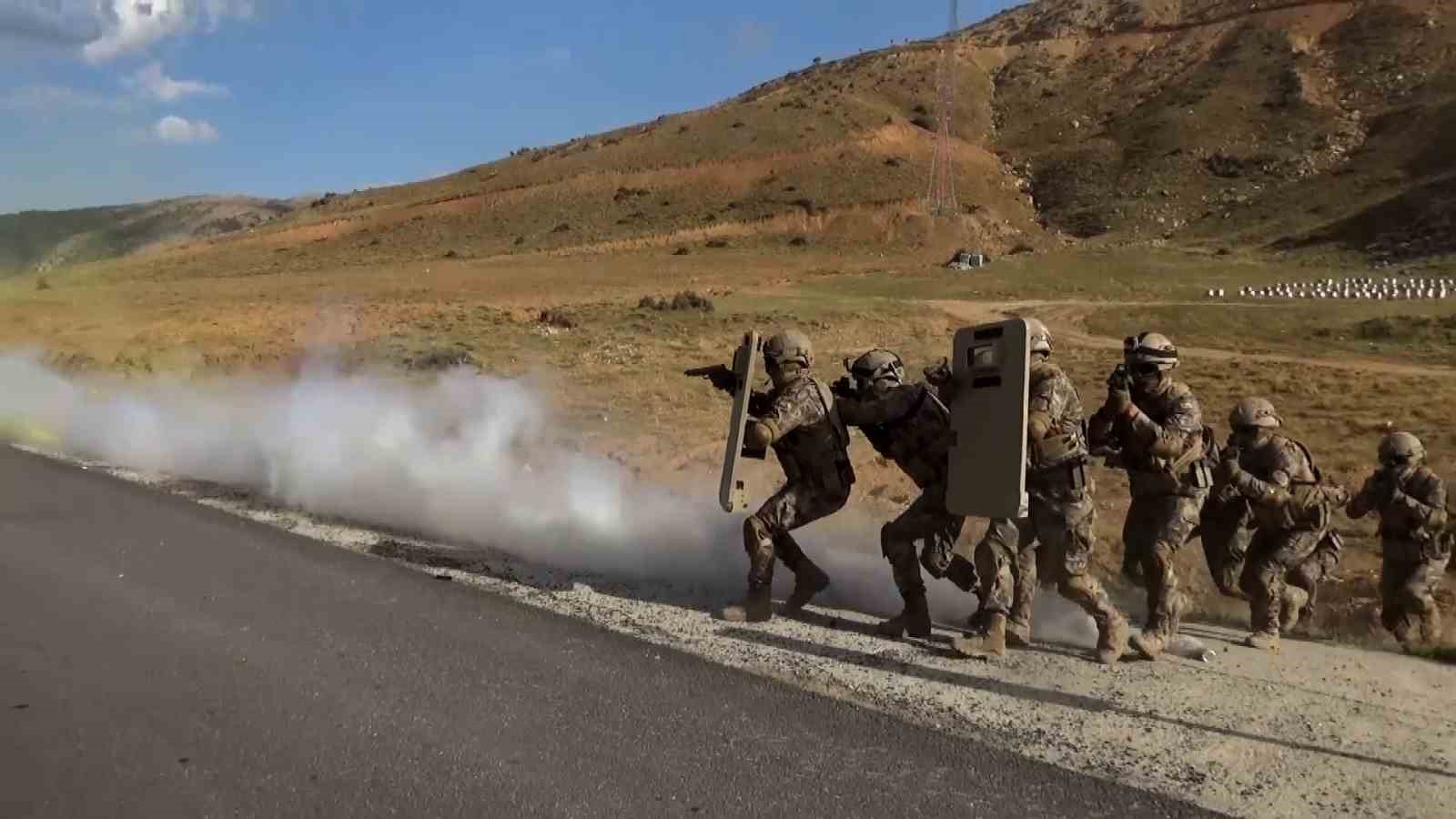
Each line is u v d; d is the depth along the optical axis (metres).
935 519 7.14
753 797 4.51
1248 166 131.62
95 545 8.91
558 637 6.66
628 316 46.78
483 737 5.10
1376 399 24.89
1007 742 5.15
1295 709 5.75
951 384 6.86
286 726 5.21
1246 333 49.78
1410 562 7.68
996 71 187.38
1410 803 4.61
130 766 4.77
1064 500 6.60
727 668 6.12
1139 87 165.75
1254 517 7.38
